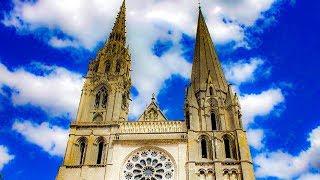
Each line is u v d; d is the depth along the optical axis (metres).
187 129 69.12
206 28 97.12
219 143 67.19
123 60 84.62
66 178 62.84
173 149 65.94
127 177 63.22
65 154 65.75
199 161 64.31
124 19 100.44
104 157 65.69
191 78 83.38
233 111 72.25
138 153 66.06
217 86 78.56
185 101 75.31
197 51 89.75
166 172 63.47
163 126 70.00
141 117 74.50
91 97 76.12
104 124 70.00
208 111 73.25
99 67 82.00
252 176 61.59
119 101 74.75
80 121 71.12
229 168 63.22
